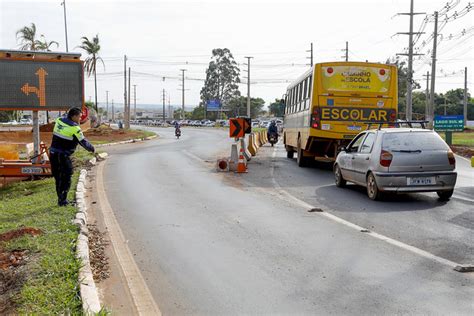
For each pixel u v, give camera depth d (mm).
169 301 5672
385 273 6406
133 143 41031
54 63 16688
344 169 13773
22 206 10953
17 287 5789
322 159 21719
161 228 9203
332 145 19016
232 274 6523
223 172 18250
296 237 8359
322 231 8766
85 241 7668
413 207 10953
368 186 12148
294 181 15805
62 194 10594
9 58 16328
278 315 5172
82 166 19828
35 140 17000
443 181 11359
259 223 9492
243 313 5254
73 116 10602
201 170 18859
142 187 14375
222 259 7195
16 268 6453
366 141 12680
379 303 5410
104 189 14000
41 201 11367
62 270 6133
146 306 5535
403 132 11758
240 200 12148
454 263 6777
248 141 27062
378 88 17938
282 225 9289
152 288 6102
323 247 7707
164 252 7621
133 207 11305
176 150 30516
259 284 6117
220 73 129250
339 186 14320
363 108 17969
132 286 6176
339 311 5223
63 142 10500
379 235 8398
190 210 10898
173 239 8391
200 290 5980
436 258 7020
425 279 6148
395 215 10094
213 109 125688
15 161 16688
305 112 19406
